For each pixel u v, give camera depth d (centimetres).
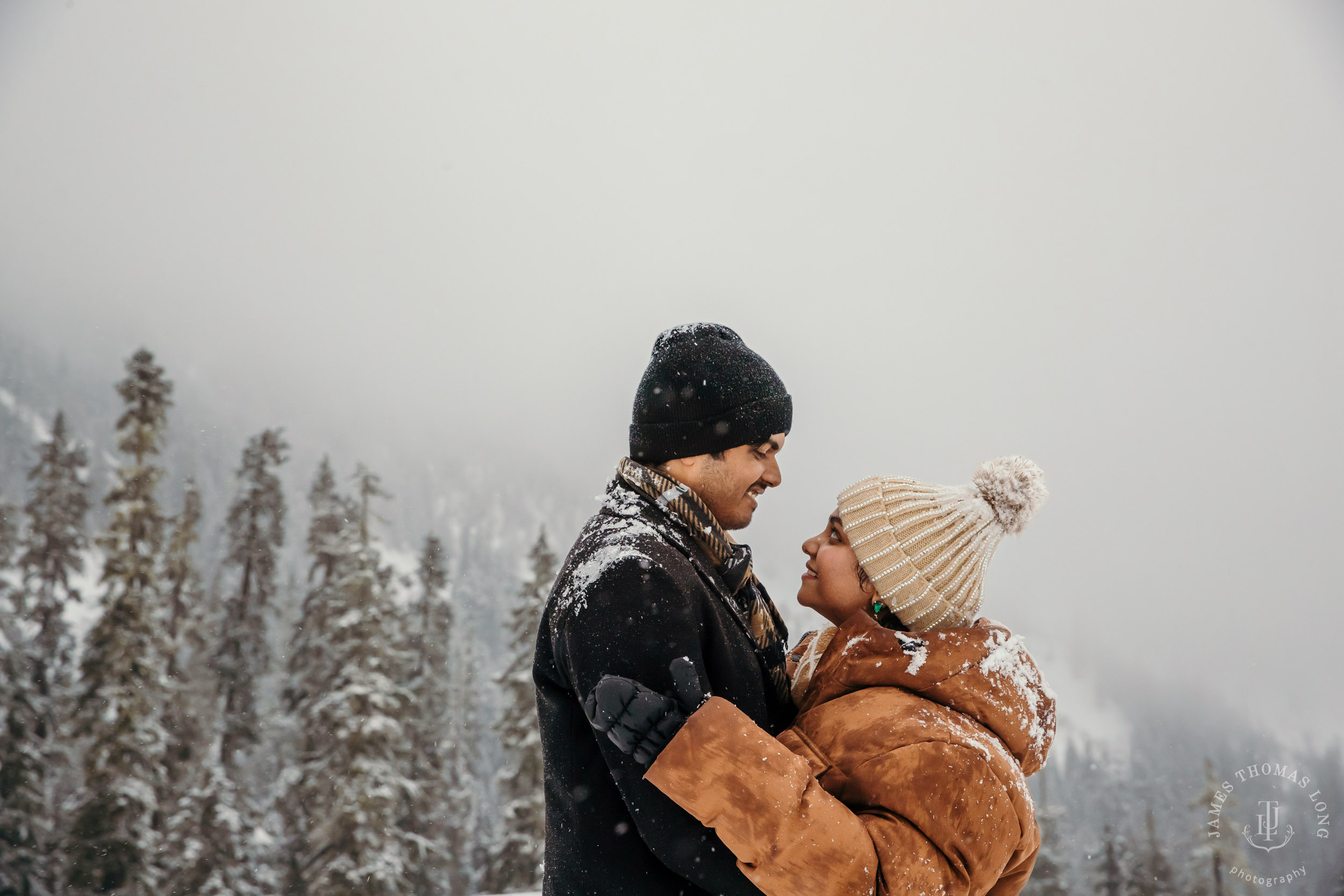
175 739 2781
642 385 221
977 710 199
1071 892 3719
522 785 2800
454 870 3231
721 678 193
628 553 189
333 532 3506
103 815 2338
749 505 223
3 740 2602
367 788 2480
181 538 3403
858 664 206
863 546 223
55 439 3678
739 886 171
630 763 176
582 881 191
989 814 181
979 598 221
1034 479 220
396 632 2939
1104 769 7212
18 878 2419
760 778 165
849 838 164
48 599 3466
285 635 4088
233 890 2348
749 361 217
